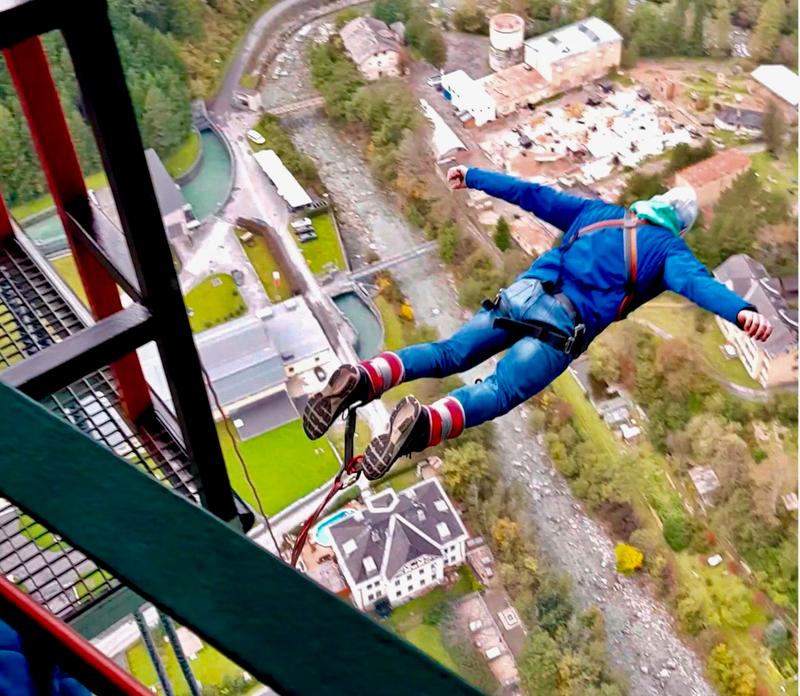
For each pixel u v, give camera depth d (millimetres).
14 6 3010
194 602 1014
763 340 4578
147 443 4793
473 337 4914
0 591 1272
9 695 1745
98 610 4262
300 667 982
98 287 4609
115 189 3492
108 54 3209
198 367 4039
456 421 4664
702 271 4809
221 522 1053
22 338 4828
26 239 5133
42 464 1084
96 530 1054
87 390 4930
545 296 4941
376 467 4629
